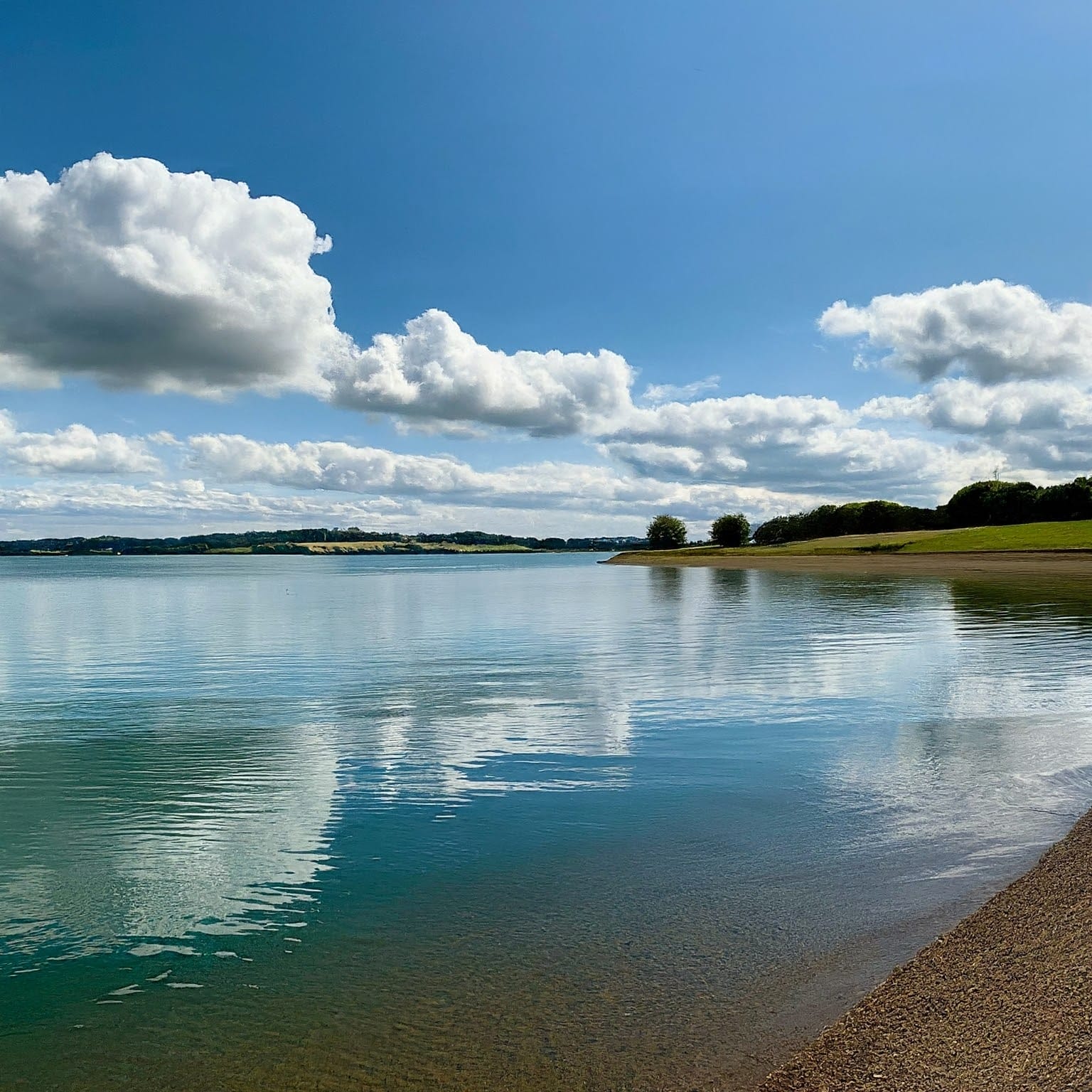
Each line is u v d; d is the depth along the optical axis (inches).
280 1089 208.4
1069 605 1651.1
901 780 465.7
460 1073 212.5
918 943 270.8
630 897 318.0
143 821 424.8
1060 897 295.0
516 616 1692.9
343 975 265.1
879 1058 206.7
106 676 927.7
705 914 300.2
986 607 1622.8
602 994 248.2
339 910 313.9
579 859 360.2
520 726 636.7
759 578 3213.6
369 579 4121.6
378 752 559.8
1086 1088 184.7
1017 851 350.3
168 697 787.4
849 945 272.5
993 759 506.0
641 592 2487.7
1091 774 467.8
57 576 4938.5
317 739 604.1
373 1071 214.5
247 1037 232.1
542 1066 214.1
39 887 340.5
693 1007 238.7
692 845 372.8
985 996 230.1
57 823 422.3
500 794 459.8
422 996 250.8
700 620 1508.4
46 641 1298.0
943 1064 201.2
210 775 509.4
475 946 281.7
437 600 2267.5
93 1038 233.1
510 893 325.1
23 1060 223.3
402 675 897.5
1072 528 4591.5
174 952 283.0
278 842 391.2
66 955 281.9
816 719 635.5
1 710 728.3
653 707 698.8
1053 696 706.8
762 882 327.9
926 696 716.7
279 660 1043.9
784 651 1042.1
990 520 6466.5
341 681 864.9
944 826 386.3
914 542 4896.7
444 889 330.6
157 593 2842.0
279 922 304.7
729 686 792.9
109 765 535.2
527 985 254.8
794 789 454.9
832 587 2449.6
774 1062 210.4
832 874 334.3
